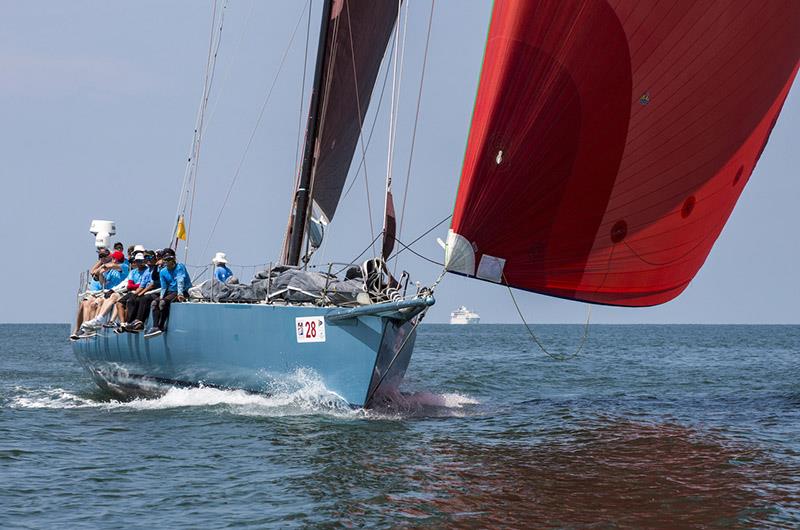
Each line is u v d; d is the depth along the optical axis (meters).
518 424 26.48
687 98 22.53
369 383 25.05
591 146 22.11
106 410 29.31
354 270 27.27
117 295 33.12
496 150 21.92
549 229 22.69
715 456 21.36
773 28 23.20
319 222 31.53
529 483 18.31
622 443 23.14
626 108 21.95
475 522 15.51
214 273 31.64
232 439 22.75
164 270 30.12
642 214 23.31
